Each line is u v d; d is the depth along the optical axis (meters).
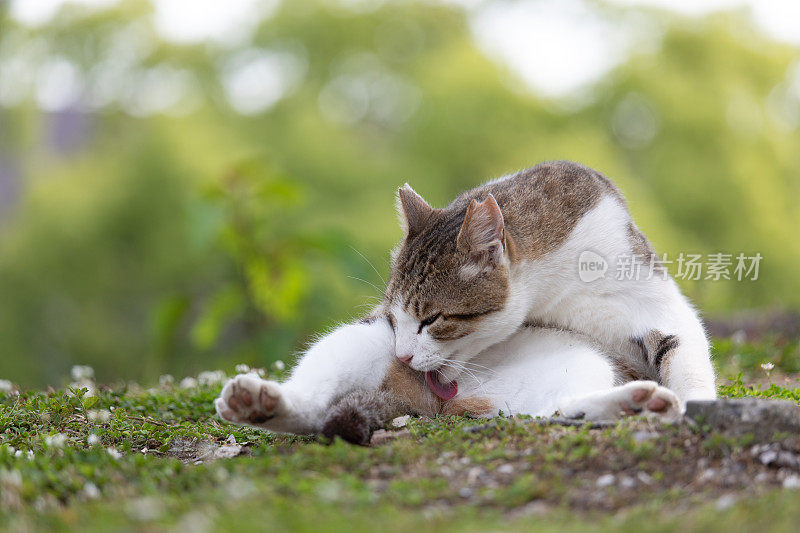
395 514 3.38
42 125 23.39
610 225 5.50
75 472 4.02
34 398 5.67
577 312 5.43
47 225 21.03
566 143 21.28
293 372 5.06
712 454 3.95
